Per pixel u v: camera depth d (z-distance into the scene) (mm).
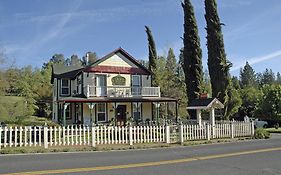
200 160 13148
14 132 17844
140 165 11781
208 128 23453
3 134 17469
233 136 25031
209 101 26500
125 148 18141
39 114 57781
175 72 60938
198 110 27250
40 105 58094
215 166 11680
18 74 58156
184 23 36656
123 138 20250
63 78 38281
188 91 35719
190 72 35812
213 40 34812
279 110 46281
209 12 35219
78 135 19125
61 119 36594
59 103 37094
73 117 36031
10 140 17375
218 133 24188
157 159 13445
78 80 36688
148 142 20859
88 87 33438
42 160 12992
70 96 35875
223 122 26688
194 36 36188
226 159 13445
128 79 36875
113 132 20078
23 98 52250
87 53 43250
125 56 36938
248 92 65188
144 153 15742
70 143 18859
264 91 52594
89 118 34344
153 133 21172
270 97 47375
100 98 33719
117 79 36188
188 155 14820
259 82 163500
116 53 36438
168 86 54156
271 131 36688
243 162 12625
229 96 34938
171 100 36094
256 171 10758
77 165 11703
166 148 18391
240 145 19609
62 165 11688
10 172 10211
